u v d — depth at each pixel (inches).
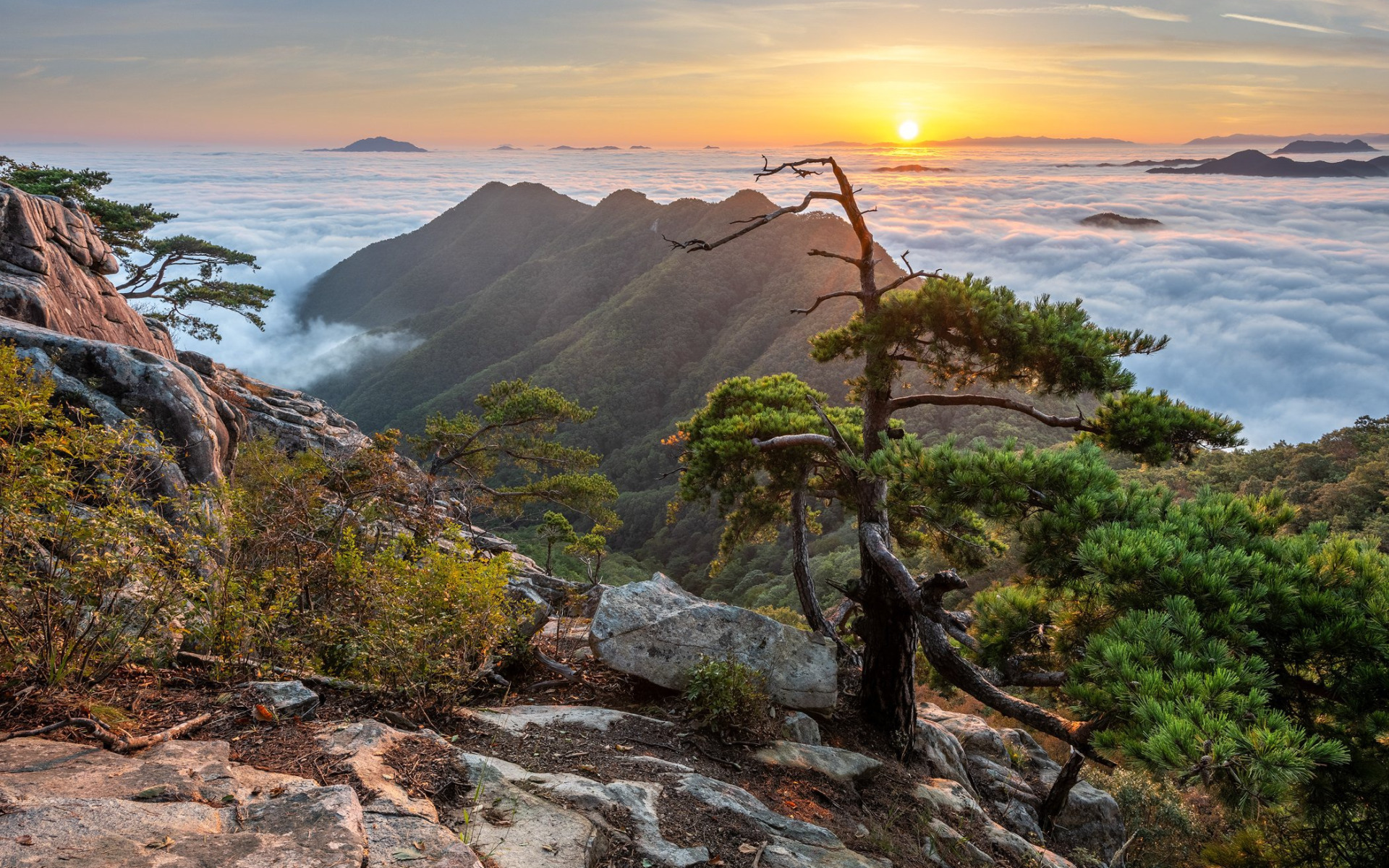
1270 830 294.0
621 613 312.3
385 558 263.9
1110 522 265.9
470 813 155.9
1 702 157.6
